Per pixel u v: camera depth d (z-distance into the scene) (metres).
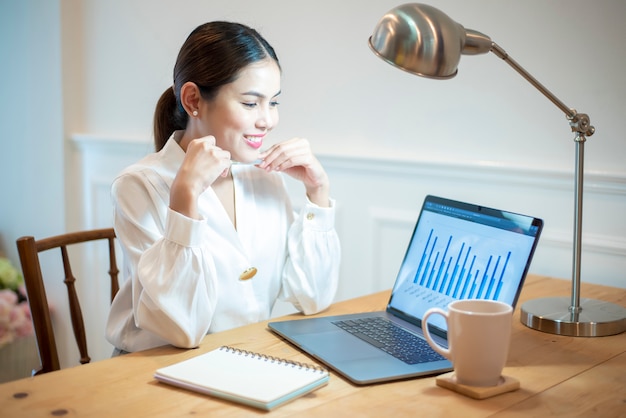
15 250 2.95
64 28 2.66
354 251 2.13
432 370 1.11
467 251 1.32
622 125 1.65
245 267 1.43
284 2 2.18
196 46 1.38
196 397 1.02
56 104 2.71
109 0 2.59
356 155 2.05
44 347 1.46
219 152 1.29
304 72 2.16
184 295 1.24
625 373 1.13
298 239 1.51
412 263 1.43
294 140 1.49
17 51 2.79
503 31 1.79
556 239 1.75
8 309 2.63
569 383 1.08
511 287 1.21
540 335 1.31
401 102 1.99
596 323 1.31
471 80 1.86
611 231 1.68
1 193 2.96
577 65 1.69
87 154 2.71
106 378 1.09
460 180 1.89
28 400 1.01
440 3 1.89
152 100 2.54
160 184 1.41
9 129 2.87
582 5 1.67
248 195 1.50
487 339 1.01
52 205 2.79
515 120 1.80
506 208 1.83
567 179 1.71
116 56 2.60
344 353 1.18
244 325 1.42
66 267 1.64
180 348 1.24
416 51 1.11
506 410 0.98
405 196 2.00
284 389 1.01
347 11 2.05
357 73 2.06
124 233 1.38
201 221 1.26
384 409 0.98
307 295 1.46
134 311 1.29
